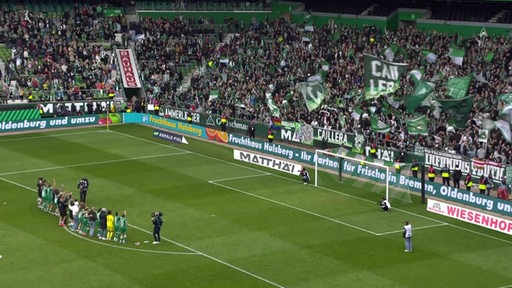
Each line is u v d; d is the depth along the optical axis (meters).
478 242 122.25
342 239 123.44
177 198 144.38
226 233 126.19
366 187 151.00
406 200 143.25
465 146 159.75
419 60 199.88
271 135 185.62
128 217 133.75
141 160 171.75
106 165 167.25
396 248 119.50
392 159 163.88
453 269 111.38
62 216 128.88
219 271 110.56
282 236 124.75
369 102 186.00
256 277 108.38
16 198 143.88
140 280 107.25
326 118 184.50
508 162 152.62
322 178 156.88
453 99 165.38
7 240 122.25
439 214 136.12
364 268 111.56
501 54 194.38
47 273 109.56
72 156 174.75
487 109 173.00
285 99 196.62
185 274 109.38
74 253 117.06
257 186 152.38
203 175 159.88
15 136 194.50
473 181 151.62
